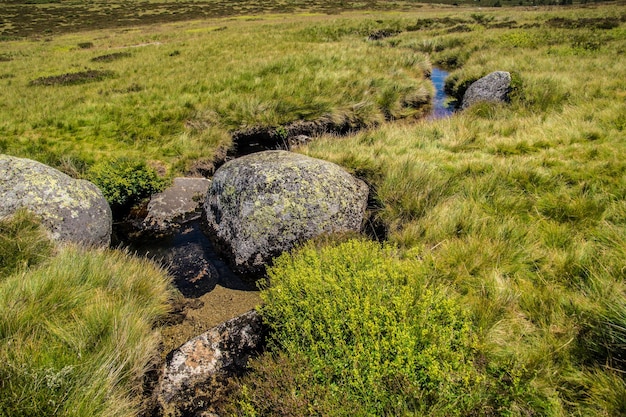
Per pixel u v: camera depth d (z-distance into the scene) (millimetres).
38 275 4223
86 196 6309
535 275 4137
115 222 7254
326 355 2967
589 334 3166
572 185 5922
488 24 29469
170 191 7855
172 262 6016
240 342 4035
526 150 7551
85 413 2838
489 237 4848
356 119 11648
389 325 3072
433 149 8242
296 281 3701
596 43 16688
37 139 9930
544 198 5625
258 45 23172
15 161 6129
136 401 3330
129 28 45531
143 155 9352
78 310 3939
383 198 6332
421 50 22656
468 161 7113
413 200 6090
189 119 11141
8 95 14328
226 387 3613
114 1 87500
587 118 8562
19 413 2668
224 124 10812
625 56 14383
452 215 5398
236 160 6613
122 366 3307
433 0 134000
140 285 4855
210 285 5473
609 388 2688
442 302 3277
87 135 10281
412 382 2650
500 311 3615
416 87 13852
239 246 5543
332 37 28344
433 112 13125
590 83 11023
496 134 8719
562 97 10578
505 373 2852
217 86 13641
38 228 5484
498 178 6270
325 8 65688
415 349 2912
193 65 17797
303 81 13648
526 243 4637
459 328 3234
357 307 3186
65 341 3473
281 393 2850
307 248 4664
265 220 5445
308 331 3111
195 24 47031
